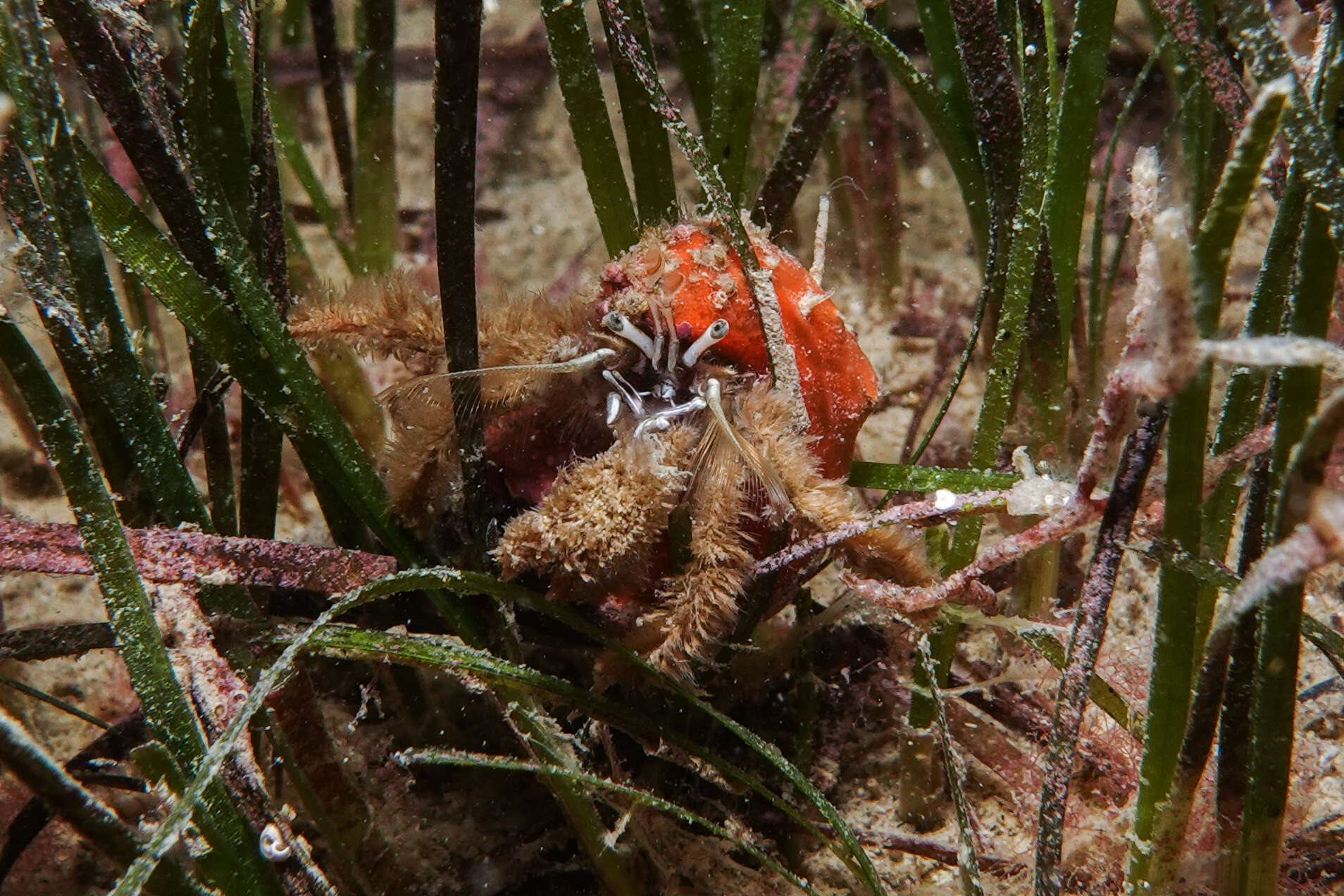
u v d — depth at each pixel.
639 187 0.50
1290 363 0.40
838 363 0.48
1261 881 0.45
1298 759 0.48
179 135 0.47
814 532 0.46
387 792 0.50
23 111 0.43
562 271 0.74
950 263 0.68
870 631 0.52
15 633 0.45
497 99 0.83
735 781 0.48
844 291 0.69
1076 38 0.47
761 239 0.48
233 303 0.46
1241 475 0.45
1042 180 0.47
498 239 0.76
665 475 0.45
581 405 0.48
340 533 0.50
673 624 0.46
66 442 0.43
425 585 0.45
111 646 0.46
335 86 0.57
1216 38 0.46
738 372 0.47
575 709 0.47
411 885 0.48
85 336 0.45
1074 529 0.44
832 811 0.46
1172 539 0.43
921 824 0.49
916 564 0.46
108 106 0.45
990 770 0.49
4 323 0.42
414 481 0.46
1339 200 0.42
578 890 0.48
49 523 0.44
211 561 0.44
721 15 0.49
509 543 0.45
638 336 0.47
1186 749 0.44
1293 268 0.43
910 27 0.75
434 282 0.52
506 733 0.50
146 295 0.54
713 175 0.46
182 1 0.48
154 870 0.42
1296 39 0.48
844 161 0.66
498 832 0.49
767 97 0.55
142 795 0.49
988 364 0.54
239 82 0.49
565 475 0.46
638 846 0.48
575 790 0.46
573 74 0.48
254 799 0.43
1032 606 0.51
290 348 0.45
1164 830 0.45
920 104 0.50
